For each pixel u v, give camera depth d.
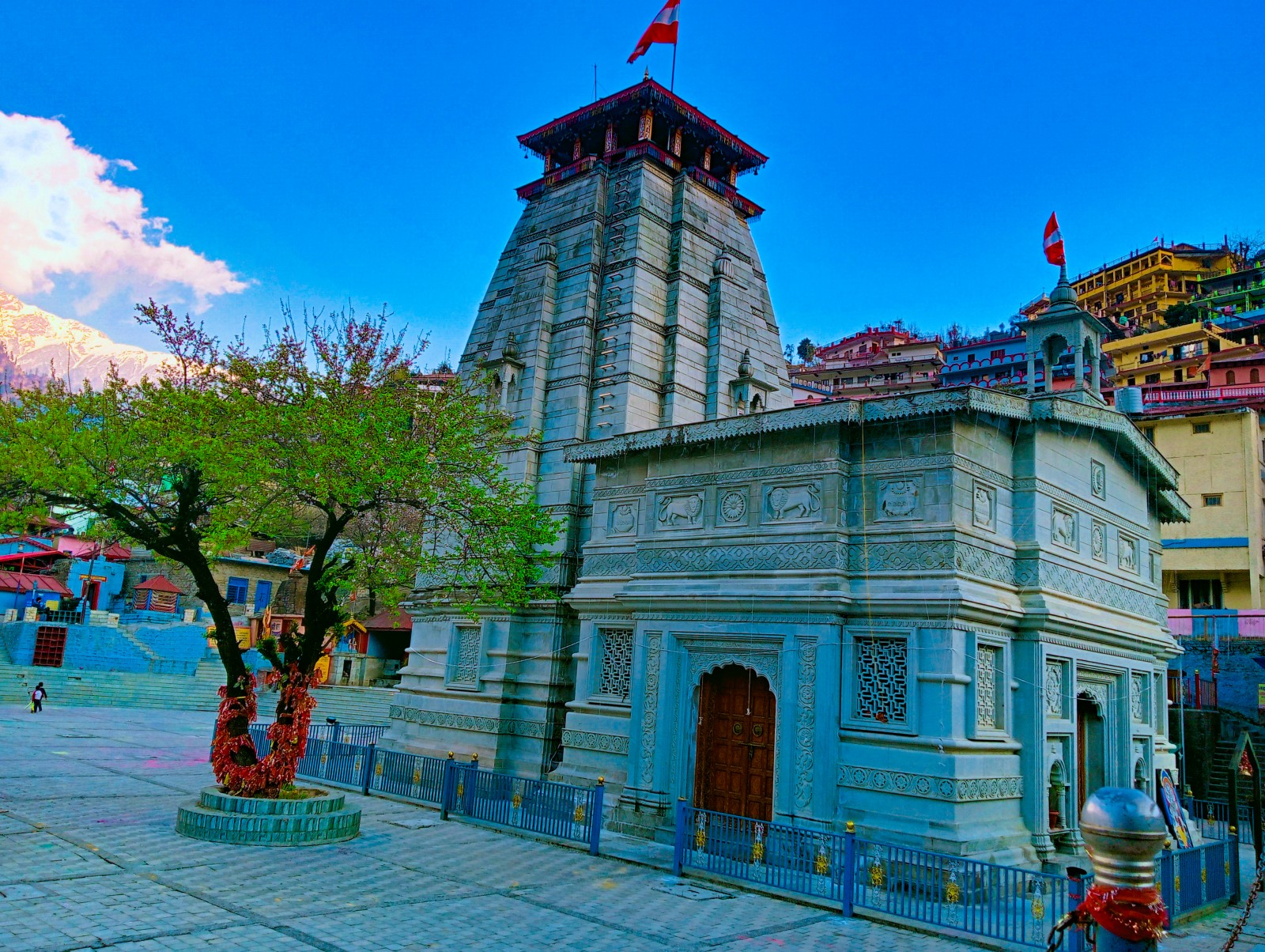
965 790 15.59
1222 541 43.53
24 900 11.22
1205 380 59.84
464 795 19.66
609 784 20.41
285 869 13.95
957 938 12.59
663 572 20.28
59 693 43.66
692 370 27.17
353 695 49.19
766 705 18.30
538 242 29.56
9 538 60.69
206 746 30.86
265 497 17.95
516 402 27.41
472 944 11.10
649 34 28.97
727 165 31.53
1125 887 5.04
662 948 11.48
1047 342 20.45
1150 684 22.28
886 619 16.94
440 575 26.36
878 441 18.12
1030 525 18.25
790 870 14.67
